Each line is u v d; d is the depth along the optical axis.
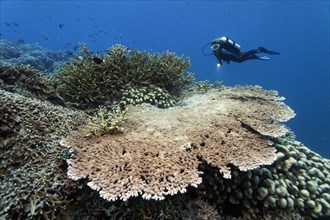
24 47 18.03
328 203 3.49
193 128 3.58
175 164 2.82
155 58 6.06
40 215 2.72
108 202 2.84
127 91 5.30
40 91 5.63
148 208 2.83
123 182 2.55
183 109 4.44
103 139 3.31
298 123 54.44
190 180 2.61
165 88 6.00
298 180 3.56
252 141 3.40
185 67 6.39
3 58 13.85
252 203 3.32
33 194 2.77
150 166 2.78
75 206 2.93
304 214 3.51
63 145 3.14
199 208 3.07
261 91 5.34
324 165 4.04
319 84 72.50
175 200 2.98
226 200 3.47
